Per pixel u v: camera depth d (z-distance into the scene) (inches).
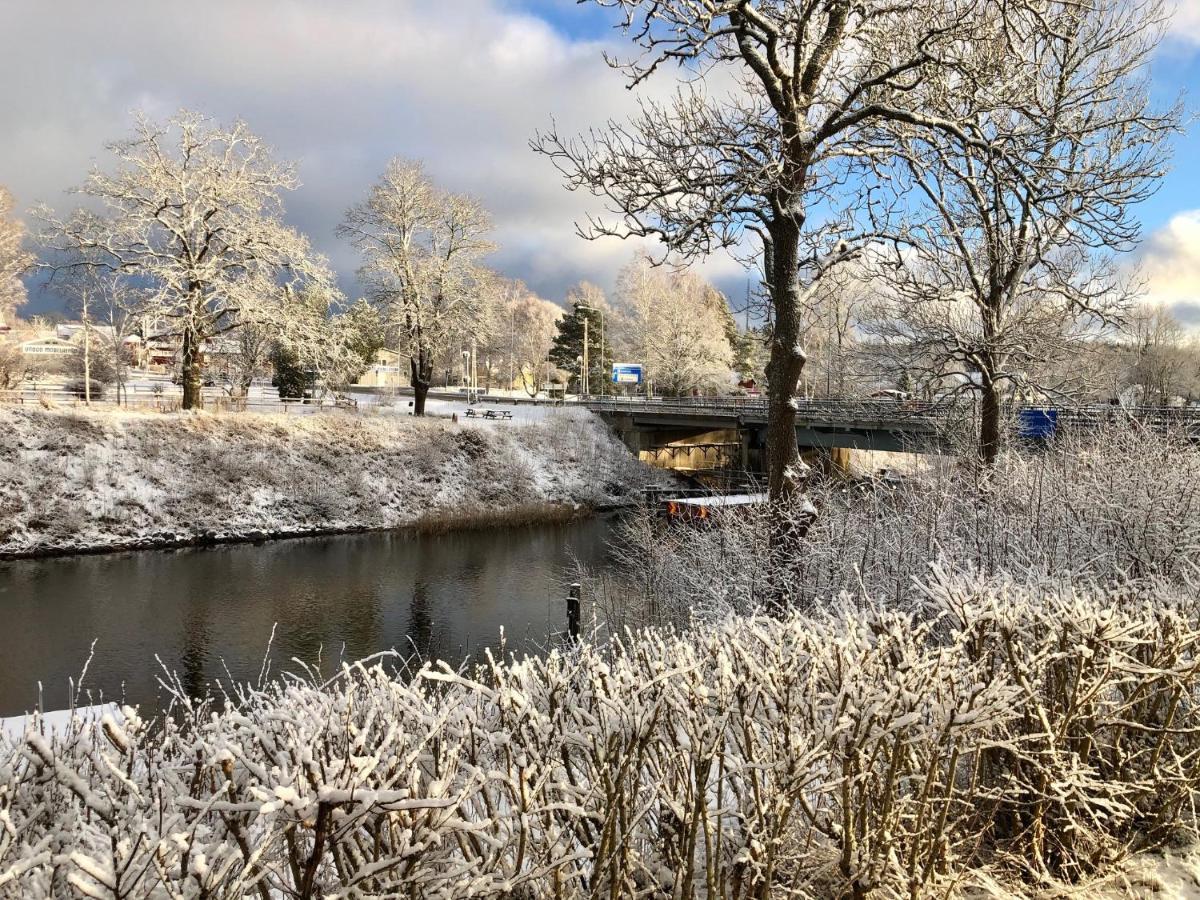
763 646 122.8
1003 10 275.9
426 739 80.0
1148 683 137.3
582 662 104.2
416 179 1441.9
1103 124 321.4
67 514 900.6
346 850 76.5
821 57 294.8
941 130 309.7
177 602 676.1
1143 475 303.6
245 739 87.7
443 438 1359.5
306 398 1702.8
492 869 80.9
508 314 3129.9
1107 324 422.0
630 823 90.8
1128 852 132.6
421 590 735.7
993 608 131.1
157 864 63.0
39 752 73.7
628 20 288.2
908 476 442.0
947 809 111.0
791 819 111.4
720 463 1772.9
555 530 1131.3
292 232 1181.1
